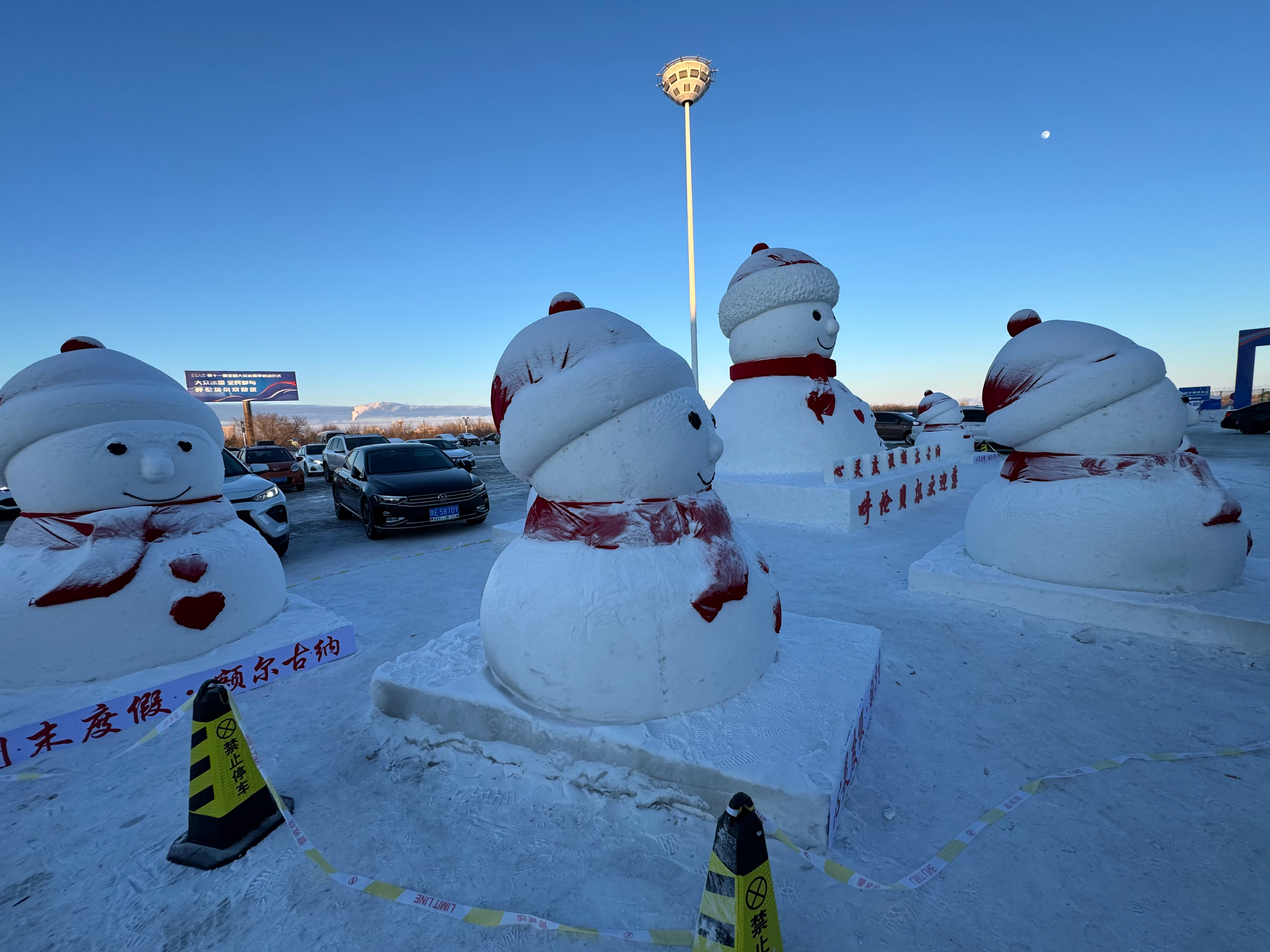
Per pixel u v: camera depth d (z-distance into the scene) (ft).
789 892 6.59
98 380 11.79
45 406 11.03
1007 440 14.92
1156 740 9.37
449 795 8.59
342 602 18.40
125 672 11.29
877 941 6.00
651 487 8.99
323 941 6.23
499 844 7.55
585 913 6.42
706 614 8.63
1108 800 8.03
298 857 7.43
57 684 10.81
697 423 9.38
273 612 13.96
